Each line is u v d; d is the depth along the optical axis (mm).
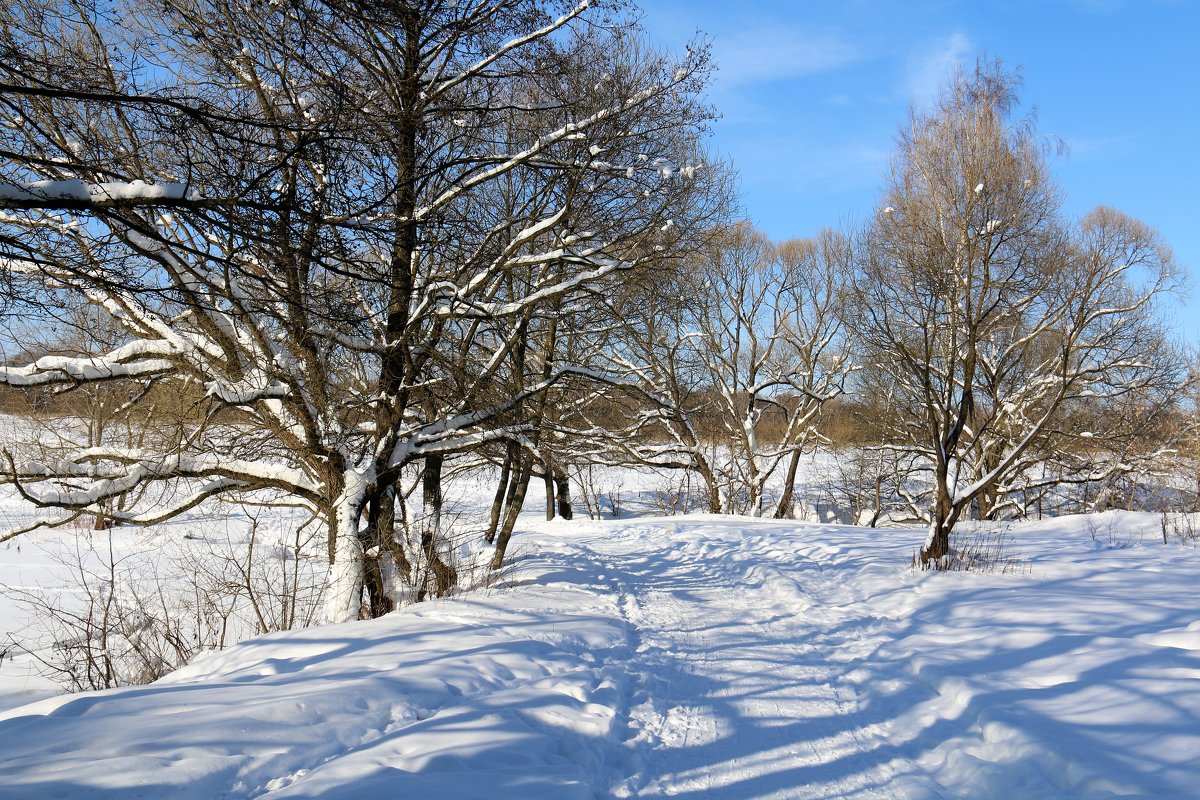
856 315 15375
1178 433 25703
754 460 31312
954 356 13656
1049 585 10836
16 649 11812
